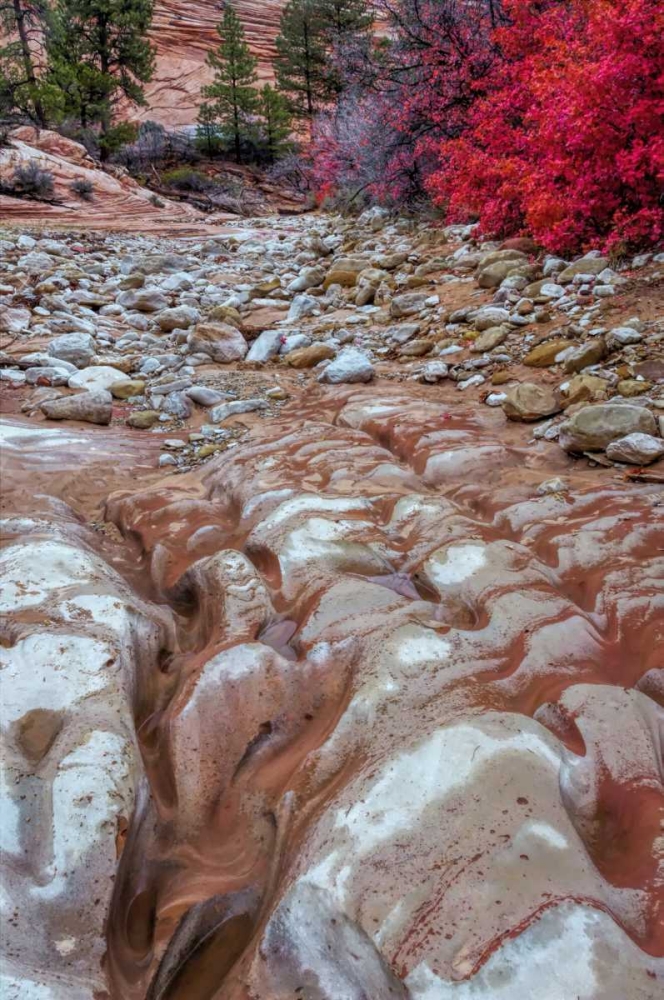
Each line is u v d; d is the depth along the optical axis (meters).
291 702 2.17
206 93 30.88
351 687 2.12
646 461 3.54
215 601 2.62
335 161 15.23
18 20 25.25
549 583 2.58
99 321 7.88
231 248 13.62
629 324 5.20
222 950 1.62
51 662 2.15
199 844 1.88
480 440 4.09
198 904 1.69
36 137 21.50
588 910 1.36
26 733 1.95
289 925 1.49
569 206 6.91
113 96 32.56
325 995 1.41
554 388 4.74
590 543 2.81
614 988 1.25
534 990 1.25
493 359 5.52
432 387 5.36
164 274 10.60
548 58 8.24
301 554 2.85
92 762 1.82
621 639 2.31
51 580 2.62
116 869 1.64
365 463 3.87
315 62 30.92
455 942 1.33
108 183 20.34
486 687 2.04
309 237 13.65
